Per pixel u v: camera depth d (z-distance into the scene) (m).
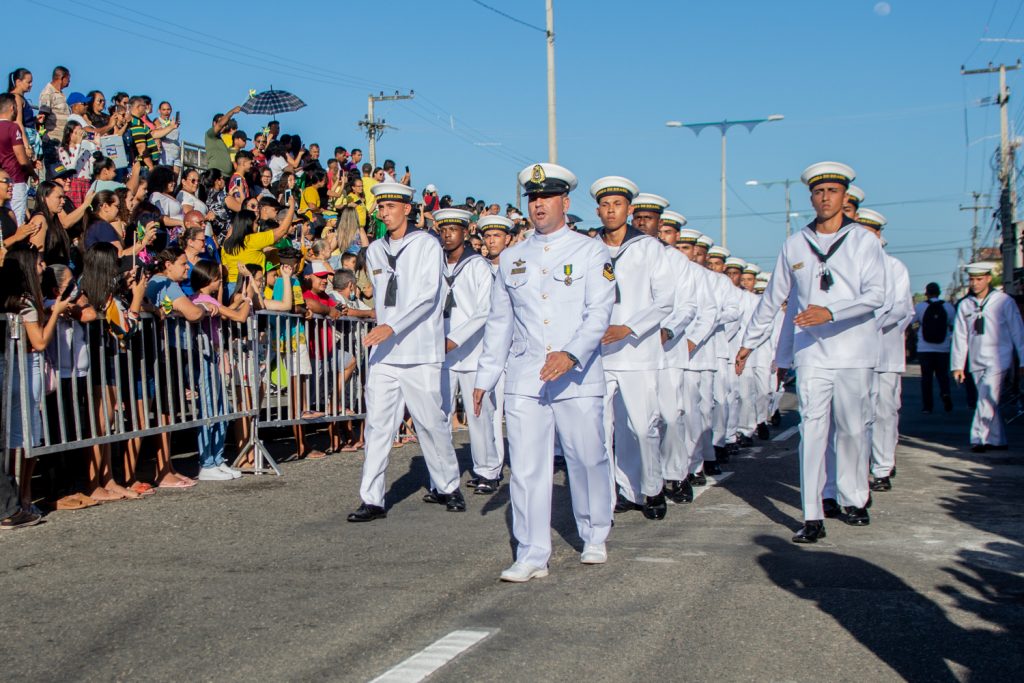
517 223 15.60
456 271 8.62
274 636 4.14
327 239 11.57
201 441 8.30
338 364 10.15
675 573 5.20
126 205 8.72
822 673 3.73
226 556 5.54
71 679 3.69
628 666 3.79
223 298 9.39
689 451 8.48
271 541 5.94
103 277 7.00
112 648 4.02
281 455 9.88
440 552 5.67
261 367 9.27
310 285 9.89
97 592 4.81
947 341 16.69
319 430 11.77
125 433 7.25
